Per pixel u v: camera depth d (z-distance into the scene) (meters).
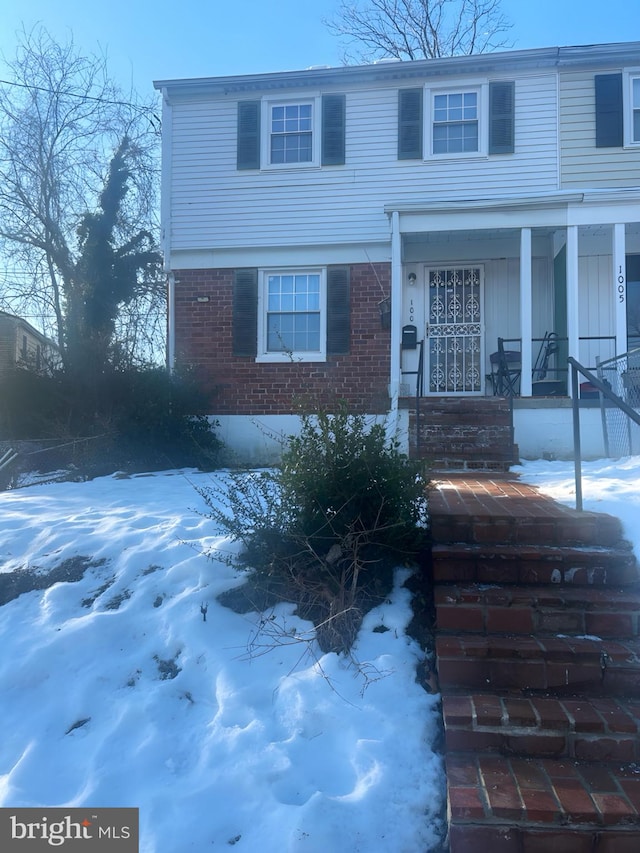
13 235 17.27
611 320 11.44
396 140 11.50
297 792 3.02
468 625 3.96
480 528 4.65
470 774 3.04
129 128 17.50
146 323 17.59
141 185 17.14
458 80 11.38
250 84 11.68
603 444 9.45
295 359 11.41
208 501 4.87
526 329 10.32
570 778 3.01
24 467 9.18
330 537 4.23
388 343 11.25
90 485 8.12
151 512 6.04
